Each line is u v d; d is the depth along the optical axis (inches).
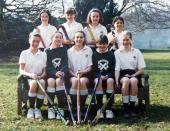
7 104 167.3
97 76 145.0
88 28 158.6
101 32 158.1
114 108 159.6
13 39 583.8
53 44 149.5
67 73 146.7
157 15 706.8
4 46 575.5
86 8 693.3
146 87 145.5
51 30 168.4
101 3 709.3
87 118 138.3
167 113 150.4
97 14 156.8
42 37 167.5
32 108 145.6
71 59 149.3
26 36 591.8
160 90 204.5
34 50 150.3
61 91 143.2
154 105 165.9
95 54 147.6
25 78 147.4
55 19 577.6
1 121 138.7
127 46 149.4
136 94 144.3
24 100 147.9
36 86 143.9
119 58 149.5
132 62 149.7
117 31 158.6
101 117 140.4
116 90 145.0
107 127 129.6
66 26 163.9
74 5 690.8
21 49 590.9
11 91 201.0
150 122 136.6
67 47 157.9
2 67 354.0
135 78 144.0
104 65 146.1
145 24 719.7
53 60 148.1
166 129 127.3
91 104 146.0
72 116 137.3
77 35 147.9
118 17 158.1
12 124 134.5
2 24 573.6
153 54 611.2
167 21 708.7
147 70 310.8
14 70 313.9
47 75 147.9
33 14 581.6
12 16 593.9
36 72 150.3
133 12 724.7
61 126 131.1
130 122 136.8
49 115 142.2
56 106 155.6
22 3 588.4
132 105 146.0
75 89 143.9
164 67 345.4
